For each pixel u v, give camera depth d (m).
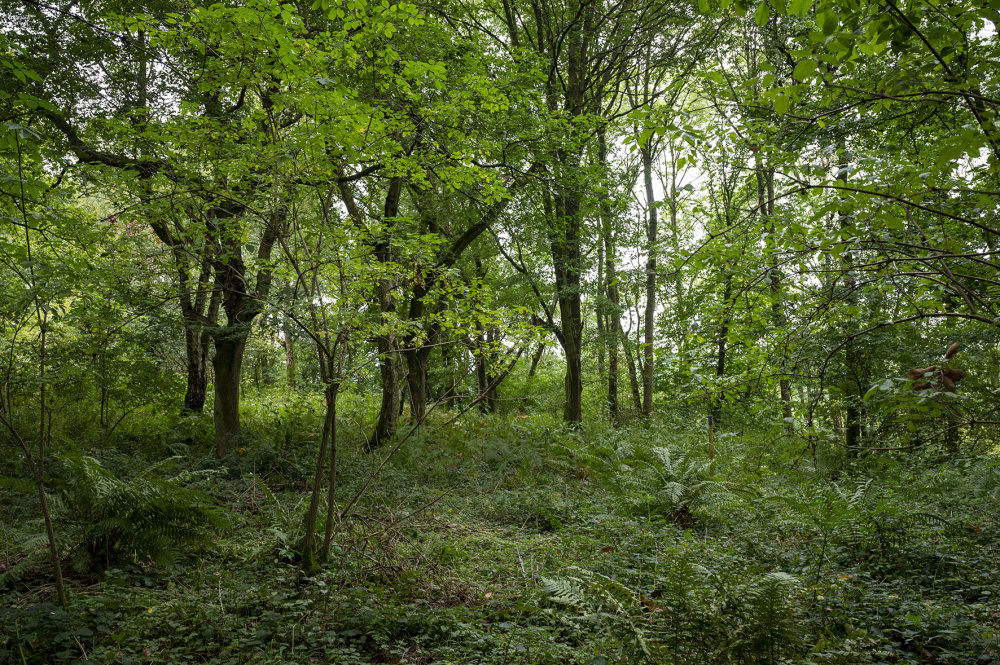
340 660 4.03
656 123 3.74
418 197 12.90
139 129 6.88
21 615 4.04
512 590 5.35
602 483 9.45
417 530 6.83
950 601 4.62
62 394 9.87
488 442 12.03
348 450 11.20
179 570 5.52
